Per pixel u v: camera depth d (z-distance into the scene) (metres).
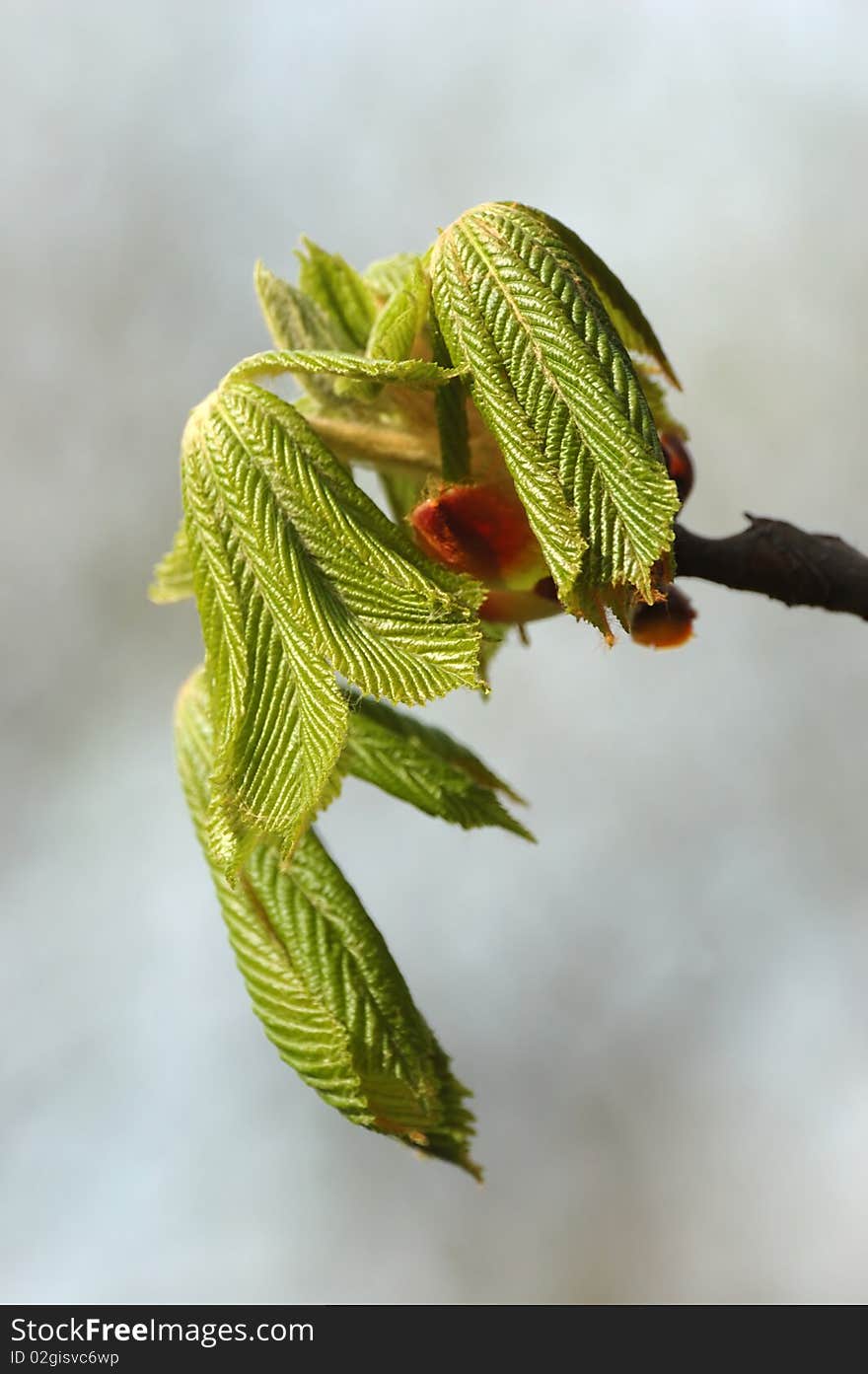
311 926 0.53
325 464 0.52
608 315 0.51
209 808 0.51
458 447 0.52
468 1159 0.53
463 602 0.51
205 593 0.52
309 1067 0.53
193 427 0.52
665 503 0.50
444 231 0.51
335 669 0.51
